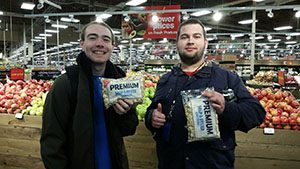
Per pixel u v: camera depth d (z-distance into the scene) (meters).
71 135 1.68
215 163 1.64
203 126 1.58
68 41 25.64
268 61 16.75
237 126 1.66
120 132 1.87
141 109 3.02
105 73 1.89
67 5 16.52
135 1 8.13
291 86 7.77
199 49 1.78
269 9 8.72
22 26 24.20
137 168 3.09
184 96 1.64
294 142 2.73
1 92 4.09
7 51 33.50
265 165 2.82
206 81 1.75
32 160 3.48
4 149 3.60
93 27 1.77
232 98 1.68
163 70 15.80
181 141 1.70
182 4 16.19
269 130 2.77
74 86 1.71
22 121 3.48
